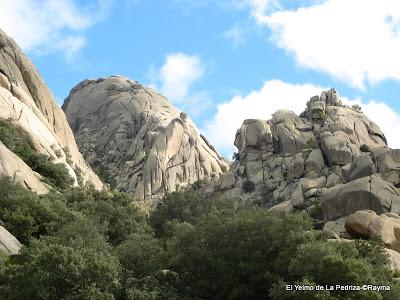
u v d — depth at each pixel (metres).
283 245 51.38
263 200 109.00
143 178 138.88
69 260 45.38
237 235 52.94
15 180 76.25
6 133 89.50
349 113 121.62
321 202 88.00
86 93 186.00
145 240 56.31
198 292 49.69
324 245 48.00
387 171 88.88
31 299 43.88
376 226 64.06
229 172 119.75
